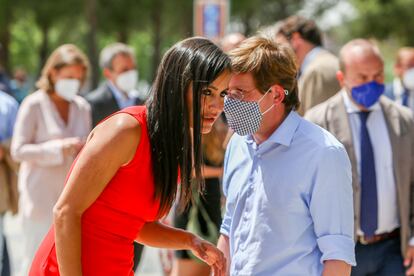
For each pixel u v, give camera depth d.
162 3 46.78
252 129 4.53
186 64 4.11
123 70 9.17
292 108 4.65
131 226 4.32
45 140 8.66
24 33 64.56
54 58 8.66
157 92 4.20
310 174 4.41
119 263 4.30
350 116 6.64
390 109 6.65
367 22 59.78
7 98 9.17
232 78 4.56
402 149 6.55
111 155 4.09
